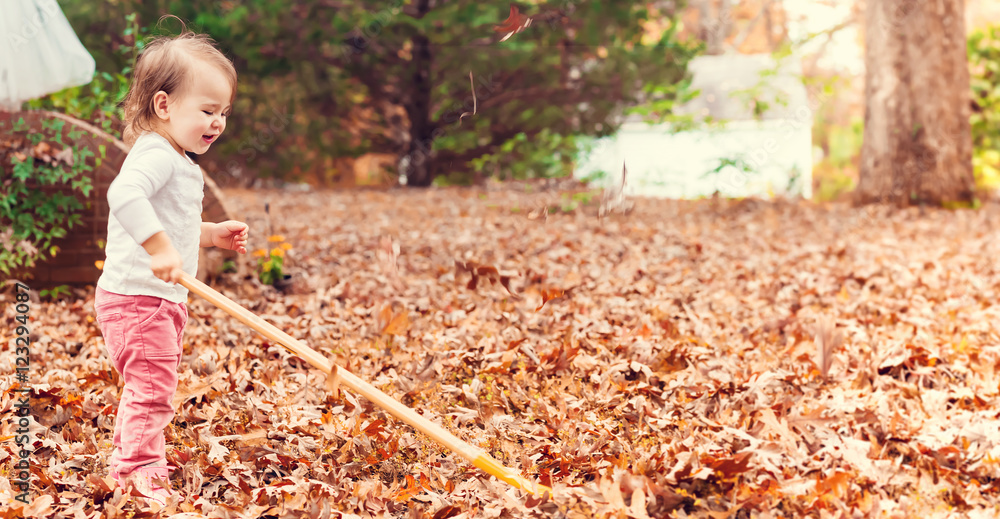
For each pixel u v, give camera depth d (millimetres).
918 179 13266
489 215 11594
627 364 3994
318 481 2777
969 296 5926
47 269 5660
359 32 16875
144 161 2477
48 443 3055
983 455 2992
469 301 5656
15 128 5477
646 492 2598
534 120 17641
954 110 13211
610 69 17172
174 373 2658
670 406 3488
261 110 17078
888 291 6043
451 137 18438
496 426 3322
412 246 8477
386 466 2990
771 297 5875
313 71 17172
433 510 2654
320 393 3715
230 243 3082
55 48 5266
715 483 2703
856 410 3387
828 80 17109
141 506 2541
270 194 15898
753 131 16469
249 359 4242
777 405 3404
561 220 10758
